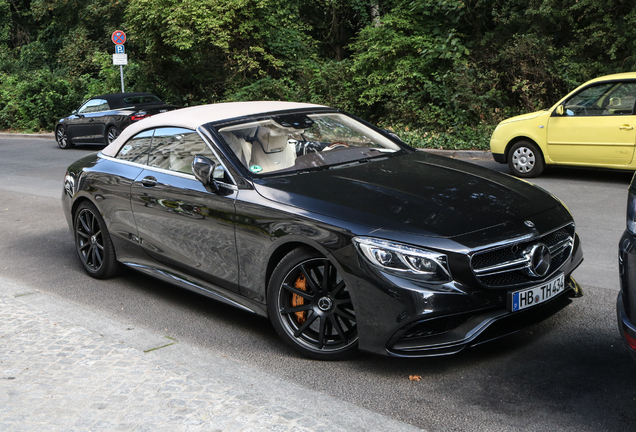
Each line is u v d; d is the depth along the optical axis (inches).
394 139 204.5
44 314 177.5
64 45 1261.1
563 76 548.1
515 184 164.2
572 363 140.6
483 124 545.6
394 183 157.6
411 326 131.5
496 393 129.3
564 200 315.6
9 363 143.5
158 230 191.0
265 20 764.6
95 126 682.2
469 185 157.9
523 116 381.4
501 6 613.3
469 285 131.0
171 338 165.2
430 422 119.3
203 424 113.3
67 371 137.7
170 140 193.9
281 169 170.9
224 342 165.5
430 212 140.8
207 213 170.6
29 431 114.0
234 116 190.4
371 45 660.1
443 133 543.2
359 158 180.9
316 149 181.6
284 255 154.9
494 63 593.0
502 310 135.3
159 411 118.6
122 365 139.9
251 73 788.0
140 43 801.6
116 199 206.4
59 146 733.3
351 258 136.4
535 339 154.3
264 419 114.1
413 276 130.5
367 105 666.8
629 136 339.0
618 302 116.1
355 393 132.6
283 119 192.1
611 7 529.3
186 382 130.5
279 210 151.9
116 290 213.9
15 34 1499.8
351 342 144.6
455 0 614.9
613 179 359.9
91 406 121.8
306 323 149.5
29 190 431.5
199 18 728.3
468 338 132.2
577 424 115.8
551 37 575.8
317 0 887.7
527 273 138.1
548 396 126.7
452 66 604.7
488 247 132.2
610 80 346.3
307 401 128.6
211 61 797.2
